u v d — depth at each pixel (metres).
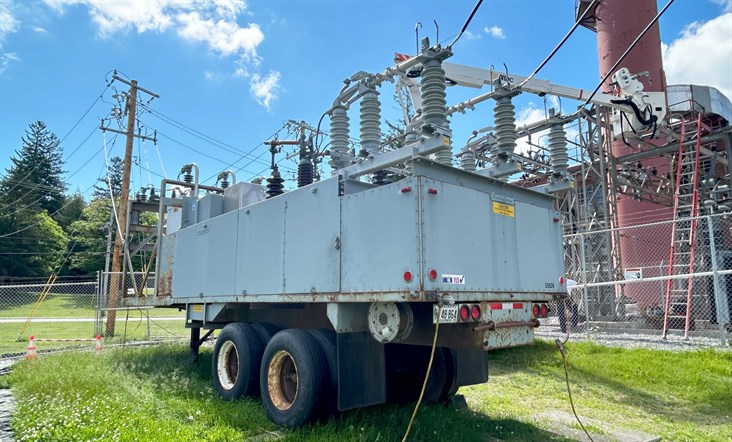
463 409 6.12
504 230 5.13
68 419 4.78
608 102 14.66
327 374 5.01
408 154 4.69
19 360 10.03
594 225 16.80
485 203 4.95
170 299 8.13
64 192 66.81
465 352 6.10
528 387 7.51
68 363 8.14
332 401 5.02
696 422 5.84
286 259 5.57
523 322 5.07
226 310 7.24
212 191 9.93
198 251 7.50
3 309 36.06
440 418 5.25
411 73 6.04
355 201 4.77
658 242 15.98
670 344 9.96
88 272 54.00
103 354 9.67
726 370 7.68
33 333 17.66
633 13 17.73
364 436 4.49
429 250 4.16
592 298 15.21
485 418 5.73
